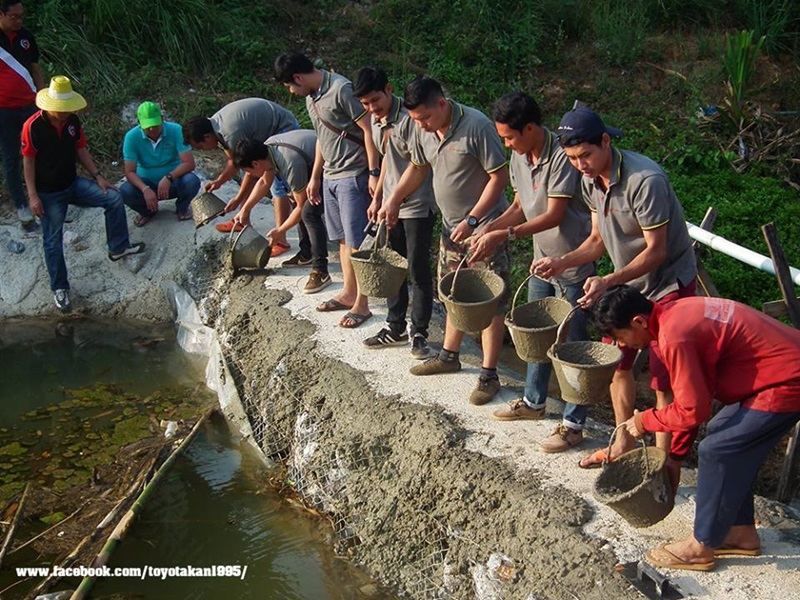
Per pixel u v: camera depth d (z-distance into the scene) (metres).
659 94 11.15
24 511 5.73
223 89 10.85
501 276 5.33
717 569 4.07
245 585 5.13
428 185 5.73
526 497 4.64
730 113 10.39
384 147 5.90
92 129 9.76
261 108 7.63
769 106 10.90
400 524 5.08
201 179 9.12
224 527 5.61
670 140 10.19
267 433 6.26
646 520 4.01
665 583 3.94
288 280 7.48
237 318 7.16
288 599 5.00
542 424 5.30
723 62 10.94
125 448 6.39
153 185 8.37
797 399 3.71
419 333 6.06
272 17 12.02
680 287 4.48
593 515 4.49
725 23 12.32
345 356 6.24
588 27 12.05
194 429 6.54
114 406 6.93
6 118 8.11
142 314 8.19
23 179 8.44
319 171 6.74
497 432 5.23
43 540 5.48
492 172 5.19
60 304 8.07
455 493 4.89
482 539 4.67
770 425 3.75
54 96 7.37
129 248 8.27
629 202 4.29
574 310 4.36
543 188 4.84
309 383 6.16
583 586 4.14
